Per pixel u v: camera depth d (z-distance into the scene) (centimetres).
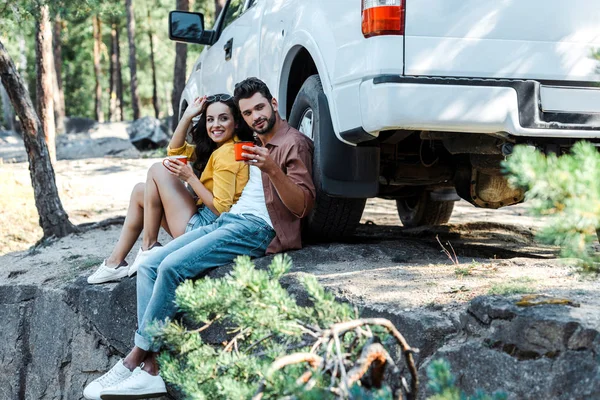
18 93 672
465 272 383
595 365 250
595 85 385
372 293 356
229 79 626
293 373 240
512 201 484
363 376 243
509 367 274
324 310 254
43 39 1014
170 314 394
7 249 781
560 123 379
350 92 401
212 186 447
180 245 414
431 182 504
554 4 384
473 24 379
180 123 460
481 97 373
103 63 4566
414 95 371
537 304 284
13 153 1936
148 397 393
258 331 254
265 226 424
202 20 692
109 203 930
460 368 292
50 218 688
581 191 204
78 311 486
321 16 443
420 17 377
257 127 427
